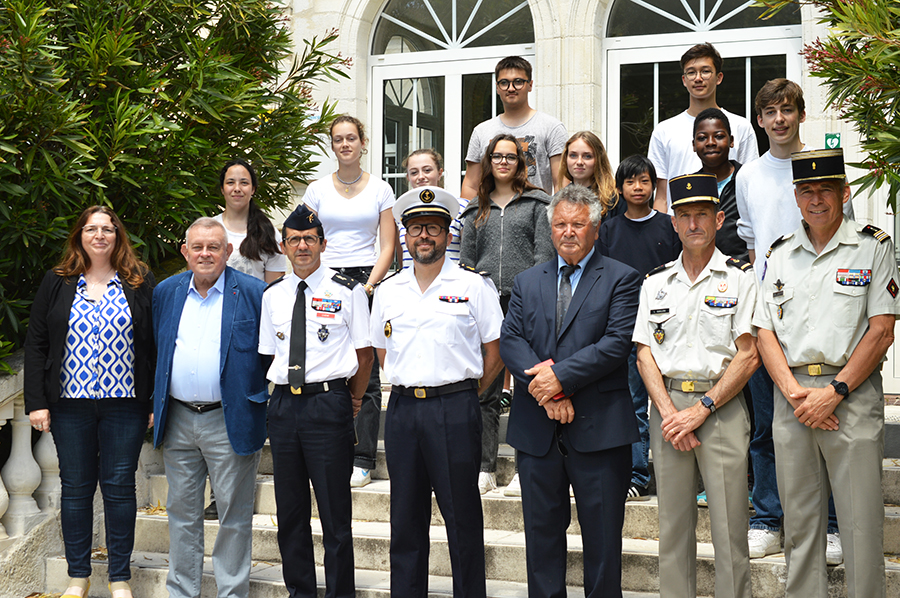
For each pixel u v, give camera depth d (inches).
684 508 133.6
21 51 166.2
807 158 126.5
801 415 126.0
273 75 225.8
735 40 243.8
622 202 174.9
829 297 126.4
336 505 146.8
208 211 205.3
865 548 123.9
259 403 153.9
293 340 146.6
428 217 140.2
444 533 170.1
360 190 191.3
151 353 160.4
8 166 171.9
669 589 134.0
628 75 256.2
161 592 166.6
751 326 131.3
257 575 164.6
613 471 132.4
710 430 130.3
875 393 126.1
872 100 141.6
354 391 154.9
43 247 193.5
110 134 187.8
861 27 129.6
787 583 131.1
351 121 188.9
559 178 180.4
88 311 155.9
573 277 139.3
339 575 147.3
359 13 279.0
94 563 171.5
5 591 169.8
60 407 156.4
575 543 161.9
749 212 155.5
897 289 124.7
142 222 199.2
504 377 202.8
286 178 231.8
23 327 187.3
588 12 251.8
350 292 149.5
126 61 189.2
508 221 171.5
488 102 272.7
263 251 178.7
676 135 186.2
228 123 209.0
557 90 255.4
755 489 153.5
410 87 281.3
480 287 143.0
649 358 135.4
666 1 251.9
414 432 140.3
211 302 155.5
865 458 124.1
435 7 278.1
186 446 154.1
